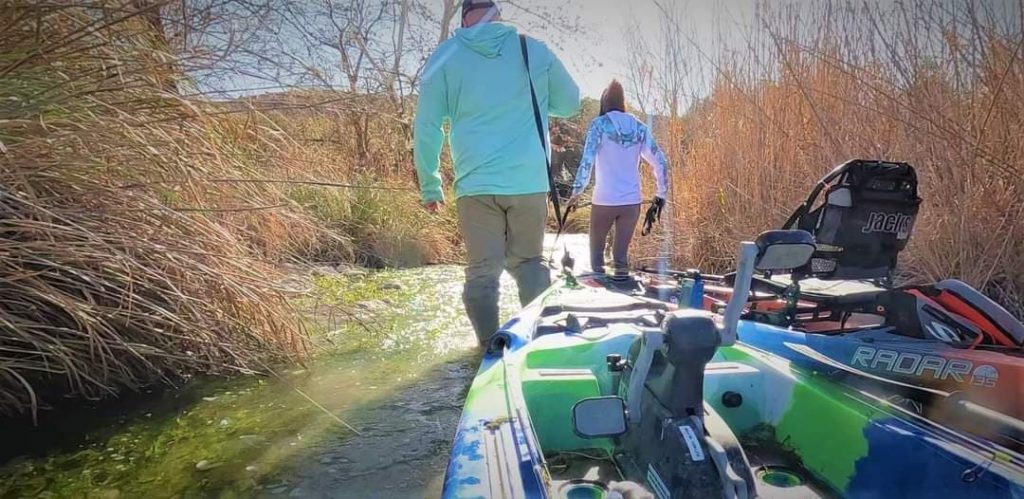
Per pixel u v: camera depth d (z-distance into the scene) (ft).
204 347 11.71
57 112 10.06
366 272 23.66
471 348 13.88
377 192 27.50
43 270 10.22
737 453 5.80
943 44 15.19
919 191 15.19
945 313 9.14
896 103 14.93
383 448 9.34
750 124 20.88
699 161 23.00
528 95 12.83
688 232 22.98
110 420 10.18
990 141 14.38
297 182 12.95
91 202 10.57
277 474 8.61
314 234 18.24
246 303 12.03
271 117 15.39
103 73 10.59
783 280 11.19
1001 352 8.38
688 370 5.86
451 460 5.84
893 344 8.82
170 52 11.85
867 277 10.64
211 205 12.73
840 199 10.15
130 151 10.92
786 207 19.47
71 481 8.42
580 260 24.88
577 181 18.92
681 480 5.35
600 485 6.82
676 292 13.16
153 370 11.47
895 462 6.22
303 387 11.67
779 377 7.83
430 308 17.61
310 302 16.31
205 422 10.17
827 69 18.01
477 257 13.12
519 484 5.24
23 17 9.34
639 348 7.00
